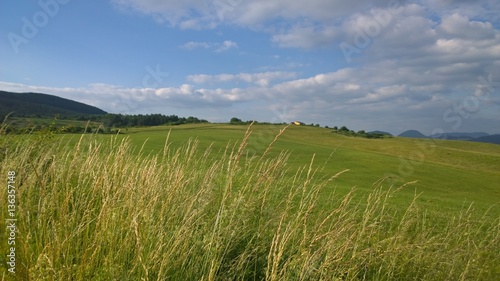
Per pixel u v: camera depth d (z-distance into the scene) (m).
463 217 8.04
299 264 4.31
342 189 15.43
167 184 5.36
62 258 3.62
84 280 3.48
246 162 6.80
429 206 14.33
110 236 4.00
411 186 34.28
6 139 7.54
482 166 63.16
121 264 3.65
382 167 47.09
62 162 5.99
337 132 94.94
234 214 4.90
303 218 5.09
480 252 6.42
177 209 4.72
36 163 5.96
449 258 5.90
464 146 92.31
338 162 47.56
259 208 5.62
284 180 6.80
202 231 4.68
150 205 4.36
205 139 42.94
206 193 5.21
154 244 4.05
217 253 4.24
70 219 4.09
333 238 4.53
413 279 5.43
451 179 44.50
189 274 3.95
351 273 4.73
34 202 4.72
